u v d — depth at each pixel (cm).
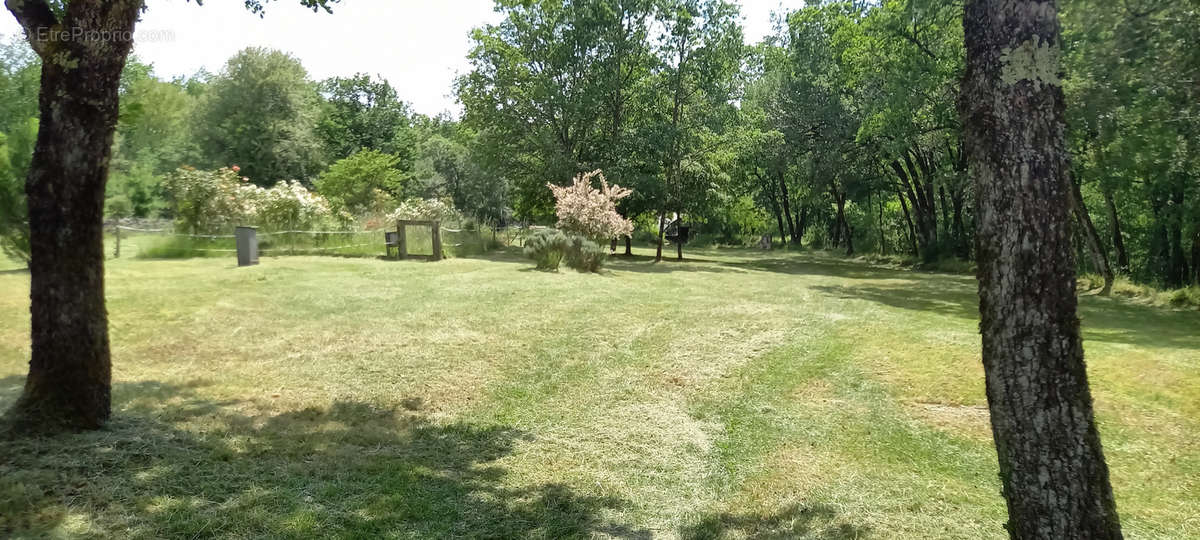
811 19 2972
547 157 2952
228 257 1806
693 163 2930
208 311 952
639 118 3238
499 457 489
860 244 4609
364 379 675
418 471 445
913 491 452
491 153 3112
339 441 493
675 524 397
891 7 2336
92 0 432
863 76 2788
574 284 1465
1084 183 2267
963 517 413
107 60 445
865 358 828
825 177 3334
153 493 377
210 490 388
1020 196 253
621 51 2891
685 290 1496
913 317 1195
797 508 423
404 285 1322
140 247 1795
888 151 2666
